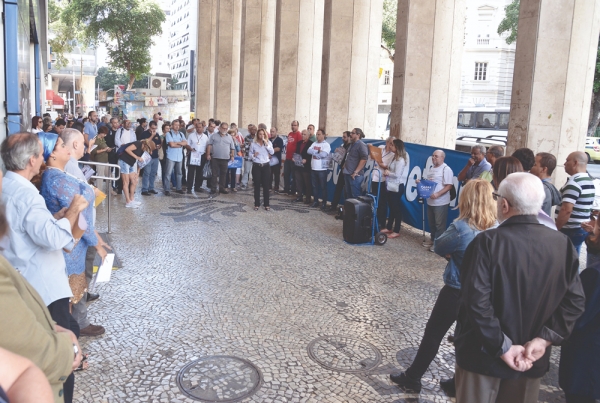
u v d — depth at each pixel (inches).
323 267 264.7
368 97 544.1
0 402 41.3
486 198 132.6
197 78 1168.8
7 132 251.9
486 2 1931.6
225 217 389.4
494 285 93.1
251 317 193.5
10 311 59.0
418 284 242.2
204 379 145.7
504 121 1141.7
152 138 476.7
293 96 645.9
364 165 390.6
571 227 223.5
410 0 417.1
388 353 168.4
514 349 92.3
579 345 108.5
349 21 526.6
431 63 426.9
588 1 307.7
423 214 333.7
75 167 171.8
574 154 223.1
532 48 309.7
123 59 1889.8
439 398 143.3
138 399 134.2
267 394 139.3
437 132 437.4
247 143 562.3
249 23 767.7
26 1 350.9
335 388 144.8
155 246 292.2
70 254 140.0
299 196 480.7
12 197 107.0
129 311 194.2
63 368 66.4
